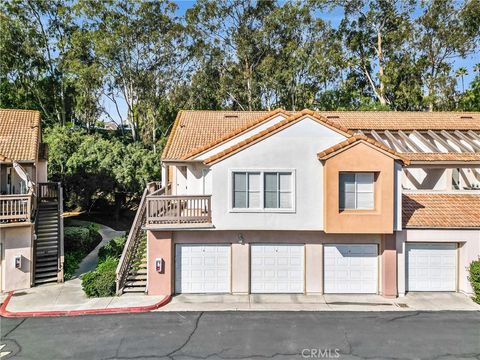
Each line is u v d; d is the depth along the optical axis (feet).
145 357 36.11
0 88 139.64
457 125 75.31
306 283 52.85
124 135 160.76
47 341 39.29
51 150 99.91
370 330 41.75
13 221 55.16
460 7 131.13
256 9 144.05
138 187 102.68
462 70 139.44
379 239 52.70
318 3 140.67
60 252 60.39
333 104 147.74
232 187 50.03
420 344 38.60
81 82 128.36
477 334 40.78
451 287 53.47
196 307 48.42
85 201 101.91
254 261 53.31
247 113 86.84
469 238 51.78
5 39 127.24
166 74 141.59
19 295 52.85
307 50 136.77
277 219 50.14
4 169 64.64
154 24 135.95
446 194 59.41
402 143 70.44
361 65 150.10
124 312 46.78
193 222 50.62
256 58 144.56
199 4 142.72
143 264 56.39
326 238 52.65
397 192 50.06
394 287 51.70
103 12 132.98
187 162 64.34
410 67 138.31
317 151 49.80
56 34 142.92
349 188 49.75
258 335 40.55
